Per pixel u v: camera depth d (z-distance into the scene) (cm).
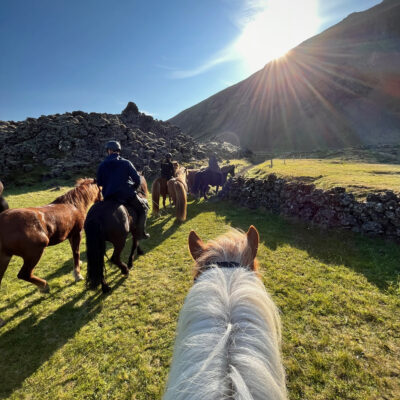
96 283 349
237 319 103
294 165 1464
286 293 392
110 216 371
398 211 536
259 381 81
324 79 9838
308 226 693
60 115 2728
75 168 2080
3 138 2308
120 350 295
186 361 95
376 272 436
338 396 228
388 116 7119
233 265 141
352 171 1016
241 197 1038
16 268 526
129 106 3550
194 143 3744
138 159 2300
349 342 288
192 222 828
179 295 405
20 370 274
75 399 239
